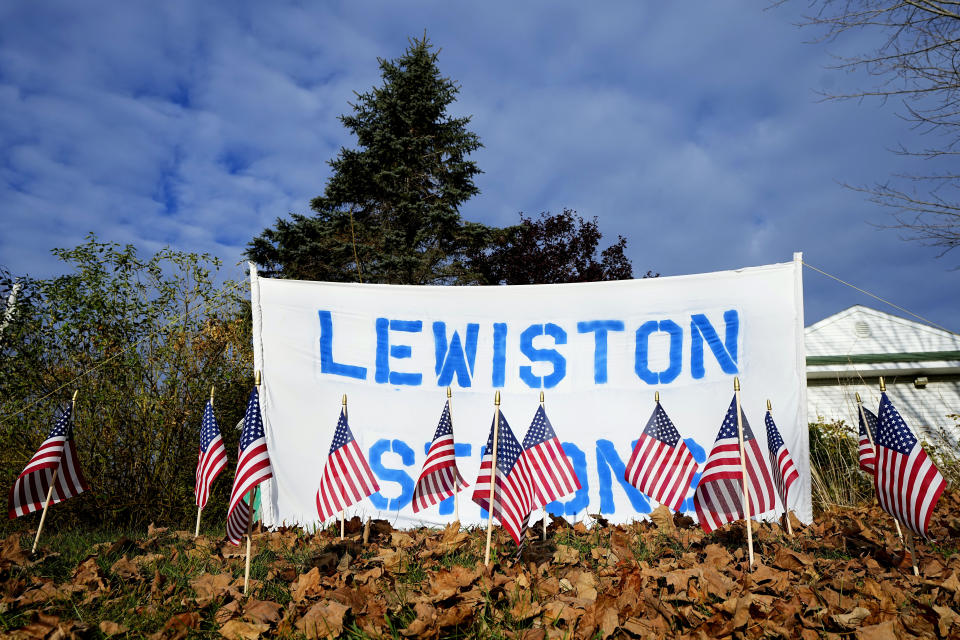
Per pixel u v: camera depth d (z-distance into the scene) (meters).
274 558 5.30
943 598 4.06
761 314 7.39
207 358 9.22
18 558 5.07
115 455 8.57
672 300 7.59
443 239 22.62
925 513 4.50
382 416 7.58
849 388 15.59
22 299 8.59
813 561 4.79
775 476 5.55
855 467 9.92
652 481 5.44
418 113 24.55
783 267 7.45
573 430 7.45
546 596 4.11
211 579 4.51
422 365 7.71
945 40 9.84
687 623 3.66
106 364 8.52
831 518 7.23
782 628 3.52
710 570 4.28
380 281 20.91
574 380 7.57
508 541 5.76
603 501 7.20
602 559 5.15
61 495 5.75
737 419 5.04
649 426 5.60
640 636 3.50
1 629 3.73
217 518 8.97
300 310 7.76
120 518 8.62
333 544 5.61
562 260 21.11
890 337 18.98
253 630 3.69
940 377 15.52
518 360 7.68
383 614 3.79
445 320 7.81
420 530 6.87
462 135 24.73
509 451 5.08
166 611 3.98
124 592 4.35
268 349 7.64
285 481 7.33
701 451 7.20
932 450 12.03
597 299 7.72
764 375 7.28
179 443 8.84
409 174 23.30
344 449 5.69
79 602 4.18
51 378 8.56
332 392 7.61
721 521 4.98
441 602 3.95
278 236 21.73
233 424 9.47
